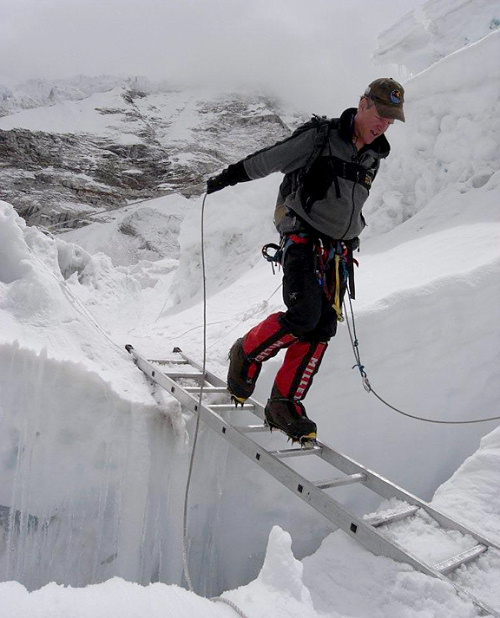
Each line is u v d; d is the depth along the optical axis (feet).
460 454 12.28
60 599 4.07
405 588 5.58
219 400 9.93
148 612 4.21
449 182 21.11
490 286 12.63
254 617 4.71
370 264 17.12
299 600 5.16
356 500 10.75
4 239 11.24
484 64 19.95
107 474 8.84
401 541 6.59
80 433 8.80
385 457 11.43
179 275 29.04
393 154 23.12
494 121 20.01
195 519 9.62
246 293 18.94
